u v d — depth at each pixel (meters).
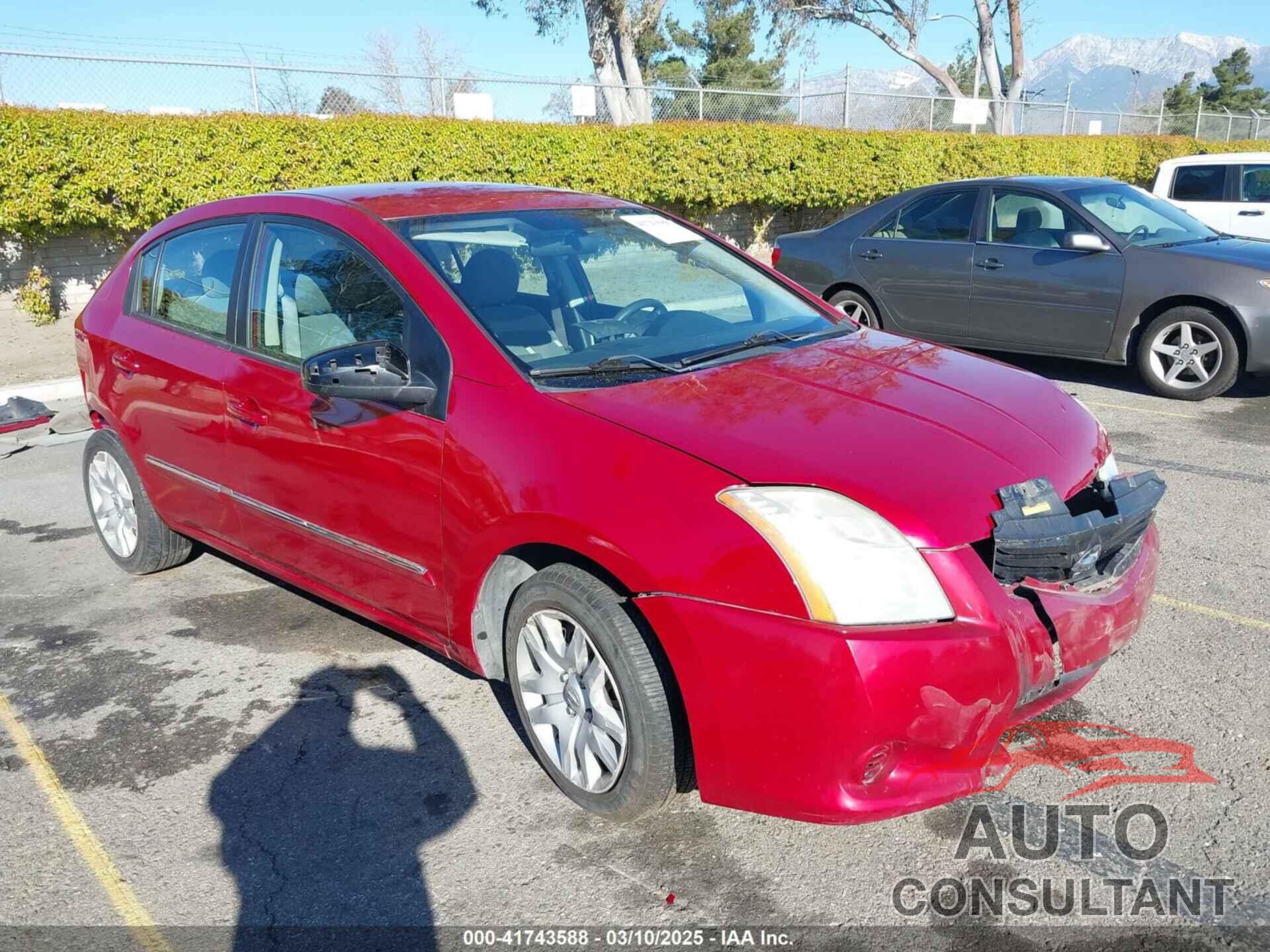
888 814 2.51
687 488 2.63
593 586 2.81
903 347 3.71
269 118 11.18
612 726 2.85
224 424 3.96
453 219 3.75
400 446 3.24
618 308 3.69
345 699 3.76
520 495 2.90
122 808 3.16
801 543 2.48
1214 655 3.78
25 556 5.31
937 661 2.45
